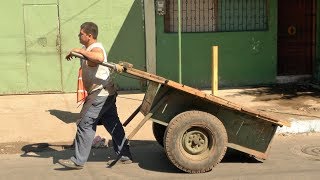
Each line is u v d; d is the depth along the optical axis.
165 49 11.73
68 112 9.56
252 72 12.23
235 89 11.88
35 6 11.20
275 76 12.36
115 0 11.46
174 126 6.03
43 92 11.47
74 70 11.52
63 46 11.41
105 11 11.45
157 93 6.14
